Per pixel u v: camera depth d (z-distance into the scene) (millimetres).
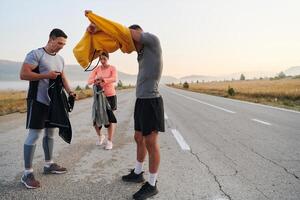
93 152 5434
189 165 4594
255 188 3623
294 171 4309
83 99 24406
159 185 3707
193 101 20172
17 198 3271
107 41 3238
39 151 5461
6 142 6332
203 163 4707
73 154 5270
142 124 3393
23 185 3684
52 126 3914
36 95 3684
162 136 7074
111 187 3631
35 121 3645
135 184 3748
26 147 3631
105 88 5668
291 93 26125
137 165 3850
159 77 3441
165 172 4234
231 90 29766
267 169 4398
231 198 3311
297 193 3477
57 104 3807
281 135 7207
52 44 3764
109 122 5617
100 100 5574
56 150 5578
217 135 7207
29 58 3629
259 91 33156
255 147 5875
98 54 3406
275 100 21875
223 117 10891
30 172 3652
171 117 10891
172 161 4820
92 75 5711
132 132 7641
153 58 3344
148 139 3373
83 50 3277
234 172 4246
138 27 3412
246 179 3947
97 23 3107
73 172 4227
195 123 9328
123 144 6160
